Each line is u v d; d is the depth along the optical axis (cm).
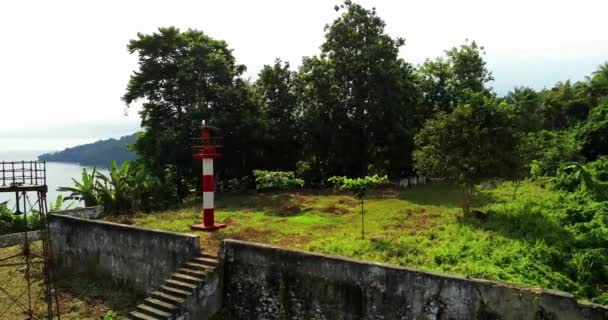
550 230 1365
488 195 2009
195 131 2561
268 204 2230
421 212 1772
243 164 2905
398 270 926
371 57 2634
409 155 2758
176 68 2700
